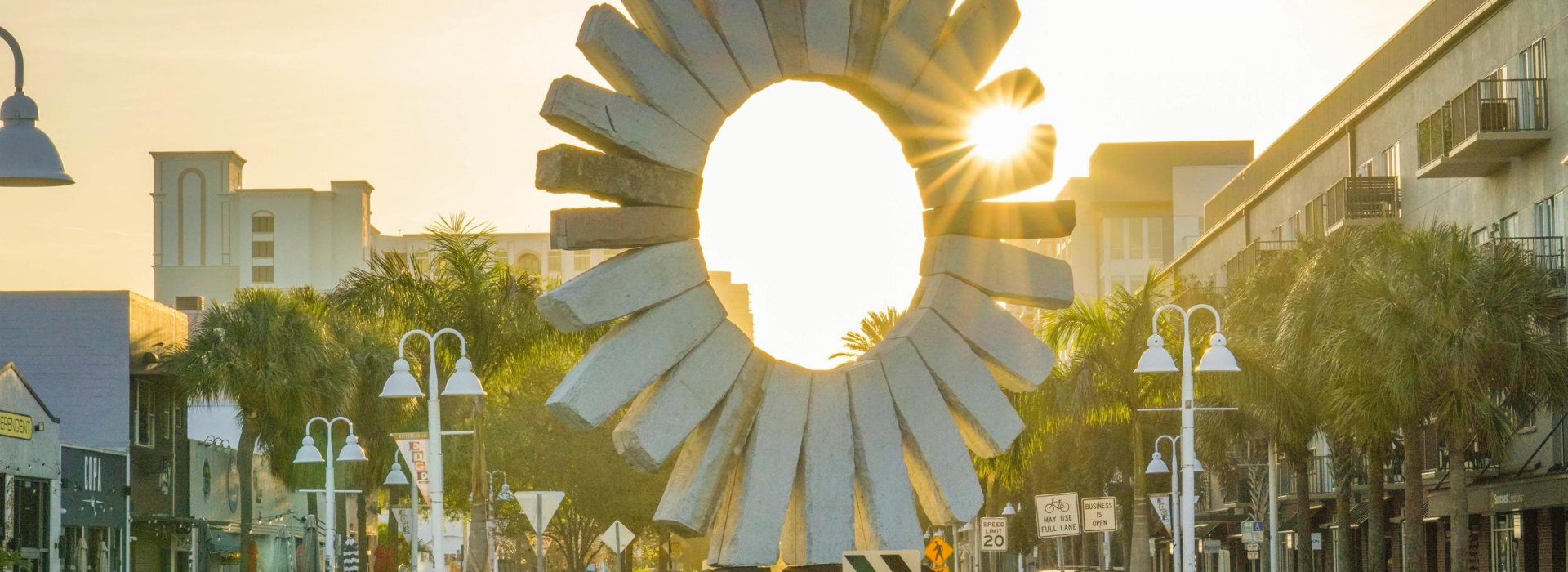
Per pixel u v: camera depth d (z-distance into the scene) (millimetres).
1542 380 31703
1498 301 31516
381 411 51625
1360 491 52750
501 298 31953
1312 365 34688
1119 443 56781
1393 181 47719
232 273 138250
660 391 16406
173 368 50625
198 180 139125
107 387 55875
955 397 17469
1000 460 37906
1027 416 35375
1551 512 37219
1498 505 39531
